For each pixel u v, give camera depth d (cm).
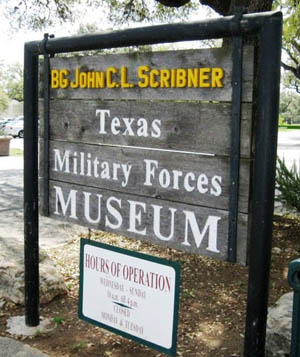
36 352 333
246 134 250
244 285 482
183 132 276
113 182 314
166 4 719
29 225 361
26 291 369
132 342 358
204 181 269
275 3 1003
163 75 281
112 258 304
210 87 262
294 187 736
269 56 237
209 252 270
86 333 370
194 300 443
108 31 308
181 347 353
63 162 344
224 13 734
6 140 1825
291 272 227
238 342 361
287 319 313
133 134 300
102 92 315
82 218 335
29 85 352
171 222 286
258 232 246
